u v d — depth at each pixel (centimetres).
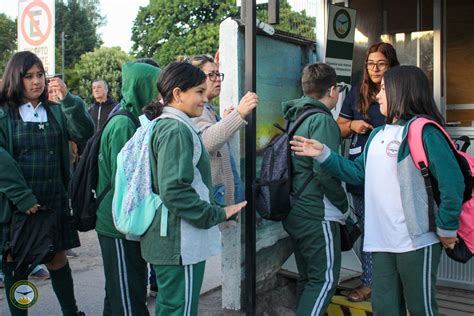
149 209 239
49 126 308
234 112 295
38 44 442
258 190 321
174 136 233
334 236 307
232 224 332
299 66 416
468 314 356
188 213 230
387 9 455
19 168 290
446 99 438
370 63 352
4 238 295
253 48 312
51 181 309
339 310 349
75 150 576
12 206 291
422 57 443
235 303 364
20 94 299
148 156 242
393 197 247
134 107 287
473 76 426
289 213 311
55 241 302
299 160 305
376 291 256
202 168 247
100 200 278
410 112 249
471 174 242
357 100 362
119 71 3091
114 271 278
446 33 435
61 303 332
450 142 240
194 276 242
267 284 384
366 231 260
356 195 357
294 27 416
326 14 432
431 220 239
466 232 247
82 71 3097
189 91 247
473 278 399
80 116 320
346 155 414
